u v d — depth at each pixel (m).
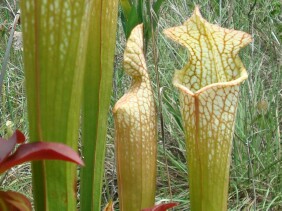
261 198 0.72
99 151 0.25
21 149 0.16
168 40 0.87
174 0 0.93
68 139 0.19
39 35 0.18
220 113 0.26
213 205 0.27
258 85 0.82
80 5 0.18
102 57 0.24
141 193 0.27
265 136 0.77
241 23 0.90
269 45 0.89
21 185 0.70
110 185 0.73
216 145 0.26
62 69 0.18
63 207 0.20
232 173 0.75
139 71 0.27
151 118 0.27
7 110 0.80
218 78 0.29
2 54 0.86
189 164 0.27
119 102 0.26
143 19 0.39
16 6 0.92
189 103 0.26
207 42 0.28
